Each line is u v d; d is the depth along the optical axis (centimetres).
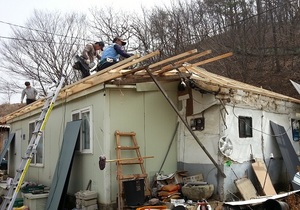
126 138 702
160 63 600
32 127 1156
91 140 735
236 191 693
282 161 845
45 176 985
